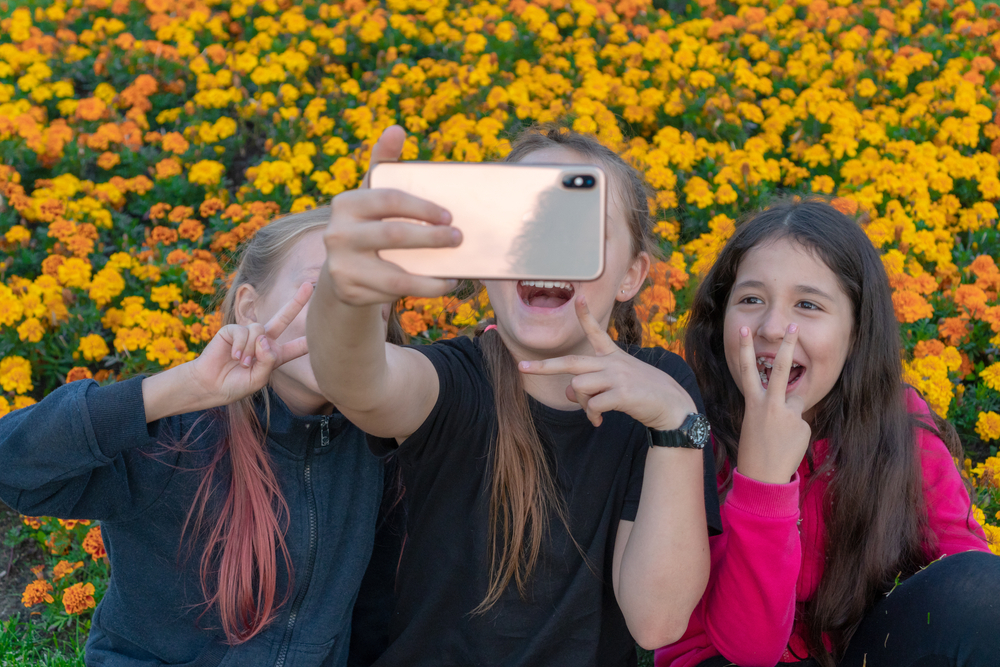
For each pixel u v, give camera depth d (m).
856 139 4.33
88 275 3.38
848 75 4.84
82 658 2.32
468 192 1.07
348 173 3.97
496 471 1.56
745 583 1.60
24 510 1.48
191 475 1.58
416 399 1.43
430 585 1.64
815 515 1.93
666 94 4.62
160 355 3.16
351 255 0.97
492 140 4.05
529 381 1.62
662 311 2.99
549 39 5.08
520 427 1.55
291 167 4.01
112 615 1.66
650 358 1.74
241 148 4.52
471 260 1.07
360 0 5.26
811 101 4.45
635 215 1.66
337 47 4.96
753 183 3.90
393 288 0.98
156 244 3.62
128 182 3.97
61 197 3.83
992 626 1.60
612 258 1.55
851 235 1.88
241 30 5.42
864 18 5.61
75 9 5.35
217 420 1.63
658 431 1.42
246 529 1.59
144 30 5.22
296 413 1.71
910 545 1.93
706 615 1.74
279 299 1.70
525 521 1.60
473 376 1.60
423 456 1.56
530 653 1.63
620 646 1.74
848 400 1.94
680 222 3.90
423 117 4.49
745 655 1.69
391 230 0.94
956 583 1.66
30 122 4.08
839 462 1.92
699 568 1.47
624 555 1.51
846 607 1.87
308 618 1.67
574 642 1.64
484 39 4.91
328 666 1.73
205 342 3.23
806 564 1.92
